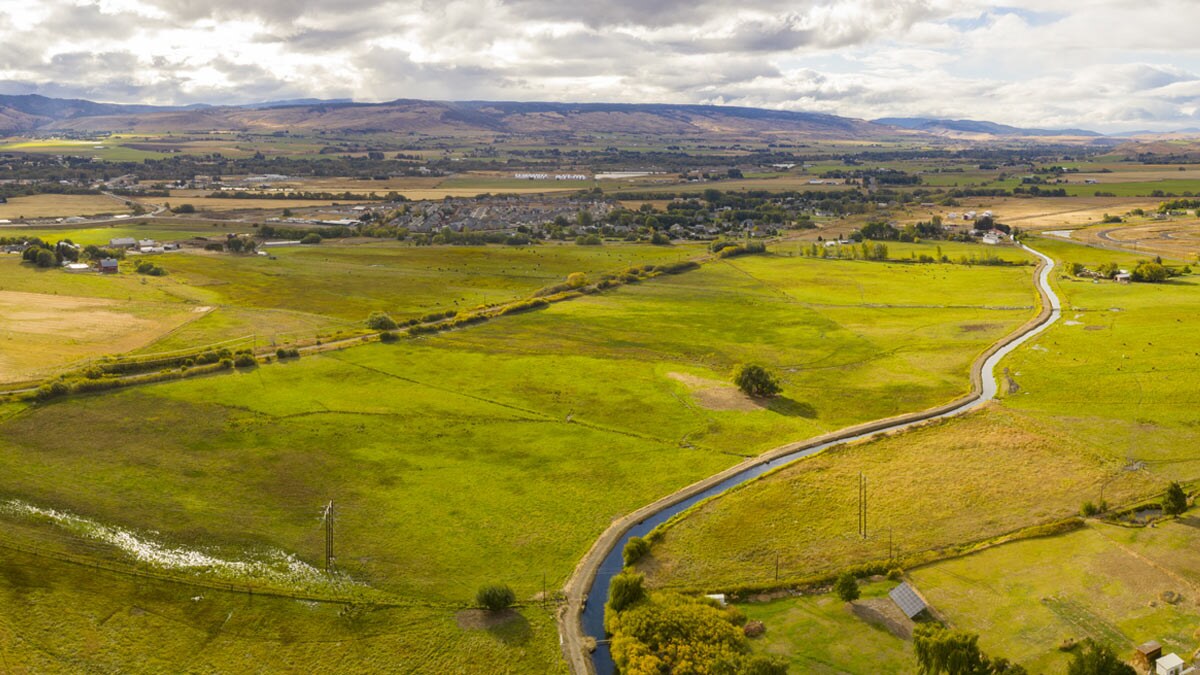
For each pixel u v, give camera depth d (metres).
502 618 85.19
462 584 91.06
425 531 101.56
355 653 79.88
